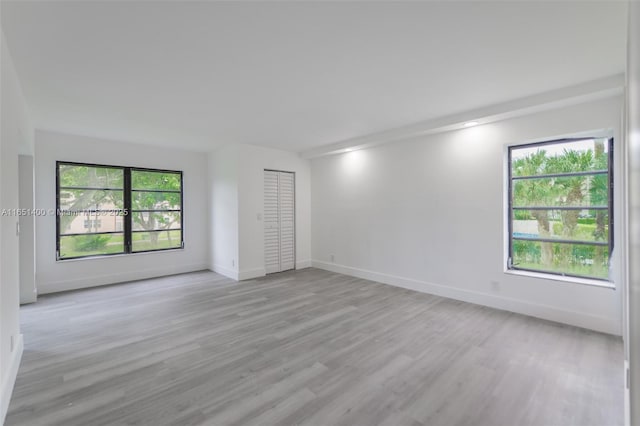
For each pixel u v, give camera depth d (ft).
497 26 6.79
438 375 7.82
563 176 11.60
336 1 5.98
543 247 12.09
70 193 15.94
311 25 6.76
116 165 17.24
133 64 8.41
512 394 7.06
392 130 15.03
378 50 7.79
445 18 6.52
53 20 6.46
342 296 14.51
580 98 10.00
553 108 10.94
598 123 10.17
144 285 16.61
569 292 10.95
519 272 12.33
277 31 6.98
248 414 6.41
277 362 8.48
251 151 18.48
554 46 7.58
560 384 7.41
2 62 6.70
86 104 11.33
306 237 21.29
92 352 9.05
